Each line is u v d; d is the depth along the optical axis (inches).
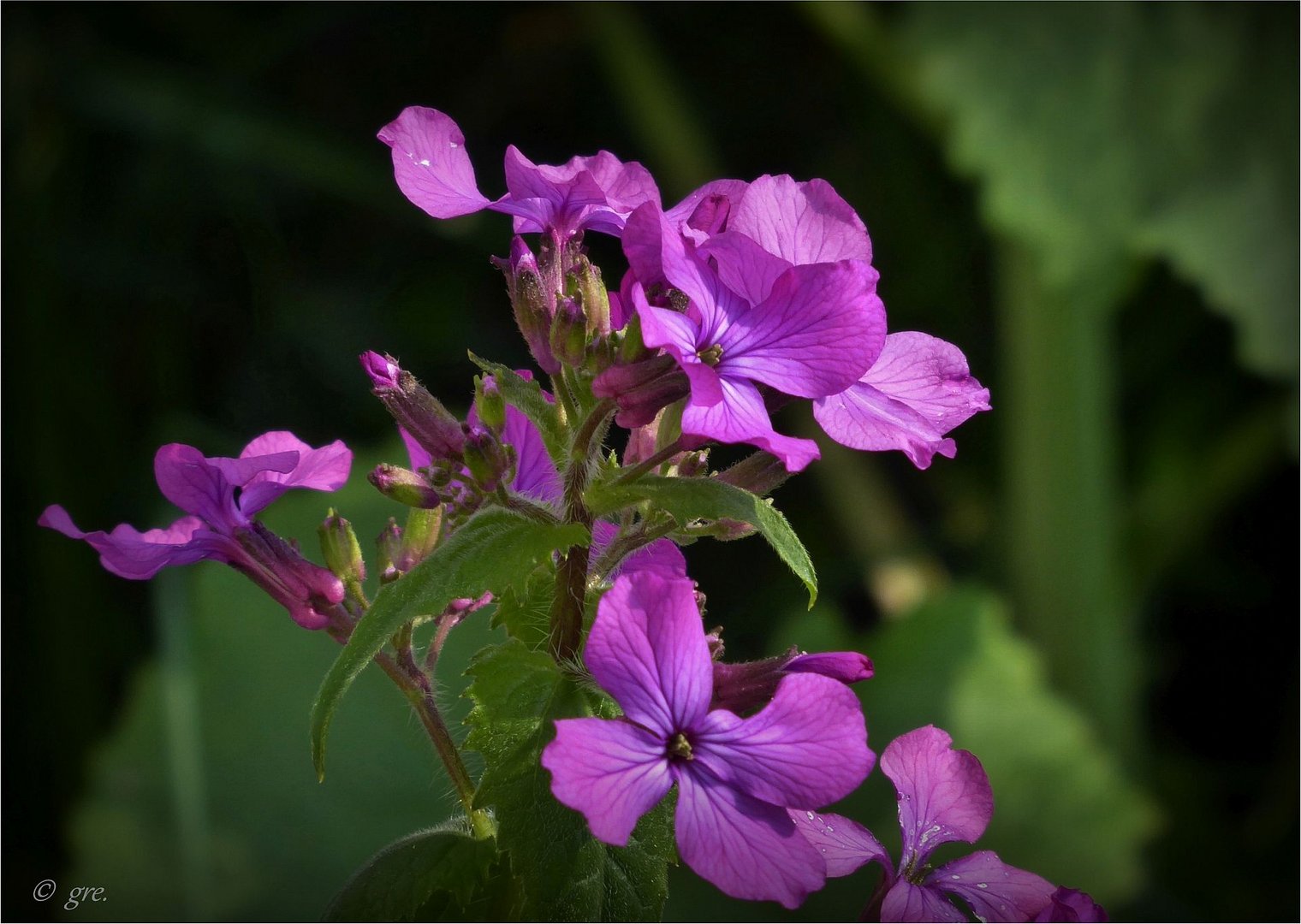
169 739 20.2
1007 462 24.7
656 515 16.1
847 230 15.7
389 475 16.2
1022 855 20.9
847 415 15.7
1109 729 23.6
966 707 21.9
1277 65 23.8
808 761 15.1
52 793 23.2
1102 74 24.3
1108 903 20.5
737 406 15.3
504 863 15.9
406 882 15.6
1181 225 23.7
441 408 16.1
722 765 15.2
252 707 21.1
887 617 25.4
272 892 19.8
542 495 16.7
